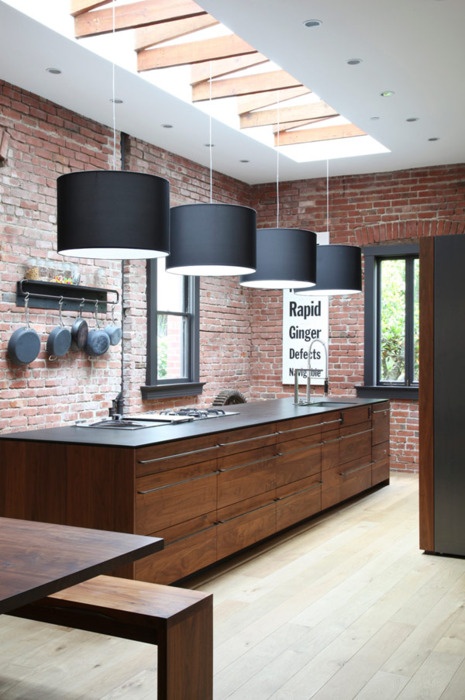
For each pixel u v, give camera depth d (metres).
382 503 6.89
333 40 5.13
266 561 5.00
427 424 5.16
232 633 3.71
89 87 6.07
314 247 6.05
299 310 9.36
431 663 3.35
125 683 3.14
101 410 7.02
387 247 8.84
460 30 4.94
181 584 4.48
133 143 7.47
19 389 6.11
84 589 2.96
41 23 4.89
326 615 3.96
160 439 4.16
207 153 8.09
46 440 4.16
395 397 8.76
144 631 2.66
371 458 7.26
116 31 5.24
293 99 7.21
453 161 8.36
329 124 7.75
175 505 4.23
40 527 2.76
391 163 8.45
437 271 5.13
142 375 7.68
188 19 5.38
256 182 9.48
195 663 2.76
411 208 8.69
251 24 4.88
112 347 7.16
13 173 6.04
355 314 9.03
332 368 9.16
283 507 5.50
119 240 3.97
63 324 6.57
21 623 3.85
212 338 8.92
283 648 3.52
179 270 5.27
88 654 3.45
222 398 8.53
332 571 4.77
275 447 5.38
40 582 2.06
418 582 4.54
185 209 4.93
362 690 3.08
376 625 3.82
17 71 5.72
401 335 8.98
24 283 6.07
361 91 6.13
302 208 9.28
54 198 6.47
